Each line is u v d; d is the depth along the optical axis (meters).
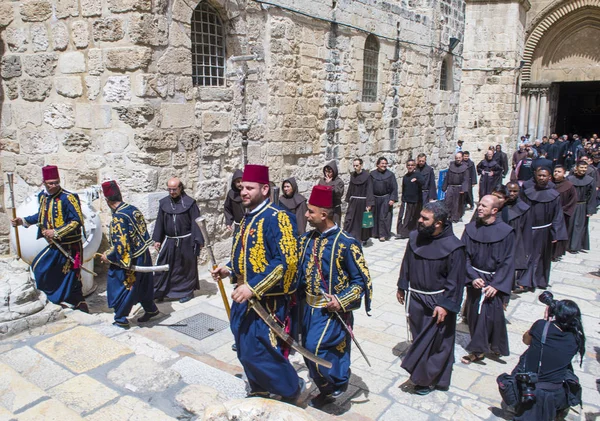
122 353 4.32
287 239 3.79
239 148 8.95
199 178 8.24
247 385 4.15
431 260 4.84
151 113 7.30
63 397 3.63
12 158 8.57
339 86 11.35
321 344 4.31
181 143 7.85
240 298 3.64
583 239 10.70
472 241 5.60
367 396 4.94
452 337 4.89
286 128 9.93
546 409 4.12
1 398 3.53
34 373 3.97
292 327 4.12
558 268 9.48
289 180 8.70
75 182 7.93
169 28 7.40
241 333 3.85
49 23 7.68
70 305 6.30
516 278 7.96
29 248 7.09
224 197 8.74
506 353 5.61
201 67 8.34
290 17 9.65
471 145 23.59
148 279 6.38
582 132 34.16
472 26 22.64
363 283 4.38
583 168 10.39
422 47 14.76
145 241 6.27
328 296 4.29
